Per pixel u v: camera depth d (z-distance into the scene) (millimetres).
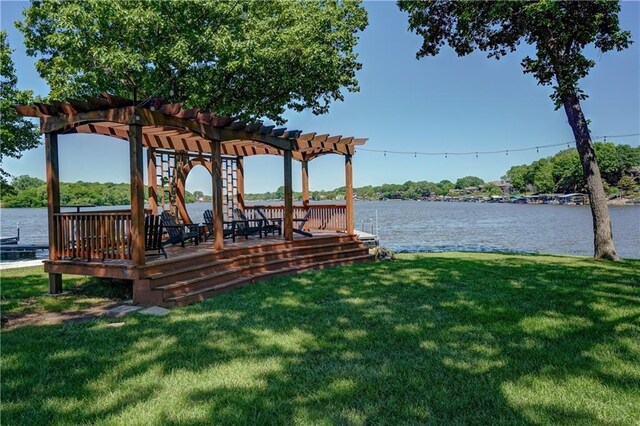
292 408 2887
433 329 4660
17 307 6062
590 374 3391
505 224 35625
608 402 2918
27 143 14391
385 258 11391
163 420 2742
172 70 11625
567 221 38812
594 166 10992
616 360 3672
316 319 5145
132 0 10242
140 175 6242
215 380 3365
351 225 12016
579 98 10906
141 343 4297
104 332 4680
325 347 4125
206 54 11664
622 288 6645
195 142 11055
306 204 14195
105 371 3564
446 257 11492
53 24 11852
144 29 10594
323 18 13391
